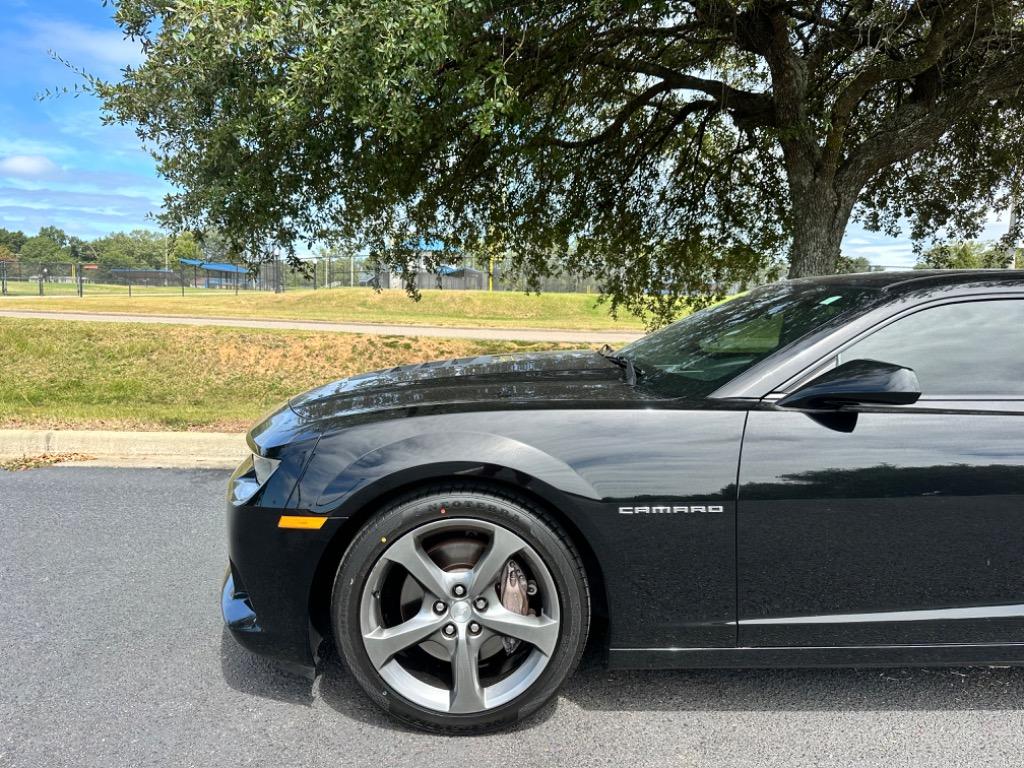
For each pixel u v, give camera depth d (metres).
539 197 8.95
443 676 2.26
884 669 2.61
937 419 2.16
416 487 2.17
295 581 2.19
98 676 2.54
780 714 2.32
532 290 10.62
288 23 4.48
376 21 4.48
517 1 5.36
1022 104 8.17
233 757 2.08
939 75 7.12
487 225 9.02
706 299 10.34
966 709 2.35
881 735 2.21
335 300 31.80
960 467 2.11
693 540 2.14
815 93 8.57
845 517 2.12
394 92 4.63
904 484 2.11
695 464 2.13
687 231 9.95
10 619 2.98
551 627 2.15
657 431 2.17
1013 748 2.13
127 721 2.26
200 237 6.39
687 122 9.51
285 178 6.22
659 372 2.66
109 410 7.34
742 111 8.10
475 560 2.23
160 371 12.21
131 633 2.87
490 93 5.64
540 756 2.10
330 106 4.94
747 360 2.39
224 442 5.84
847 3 6.66
